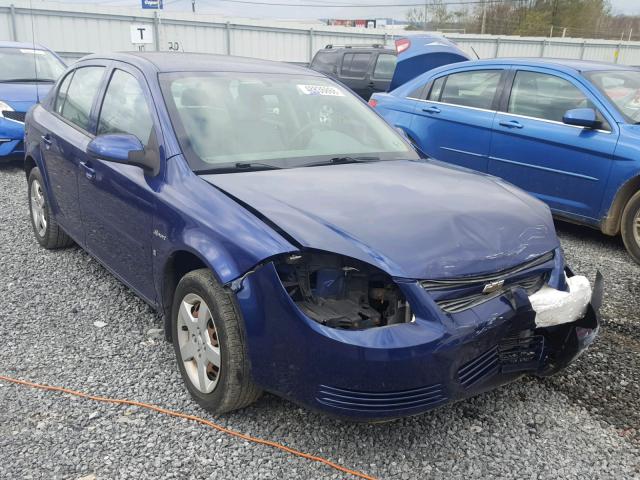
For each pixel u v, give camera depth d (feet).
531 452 9.00
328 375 7.93
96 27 77.00
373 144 12.91
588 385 10.89
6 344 11.71
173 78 11.84
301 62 94.94
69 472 8.20
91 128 13.56
